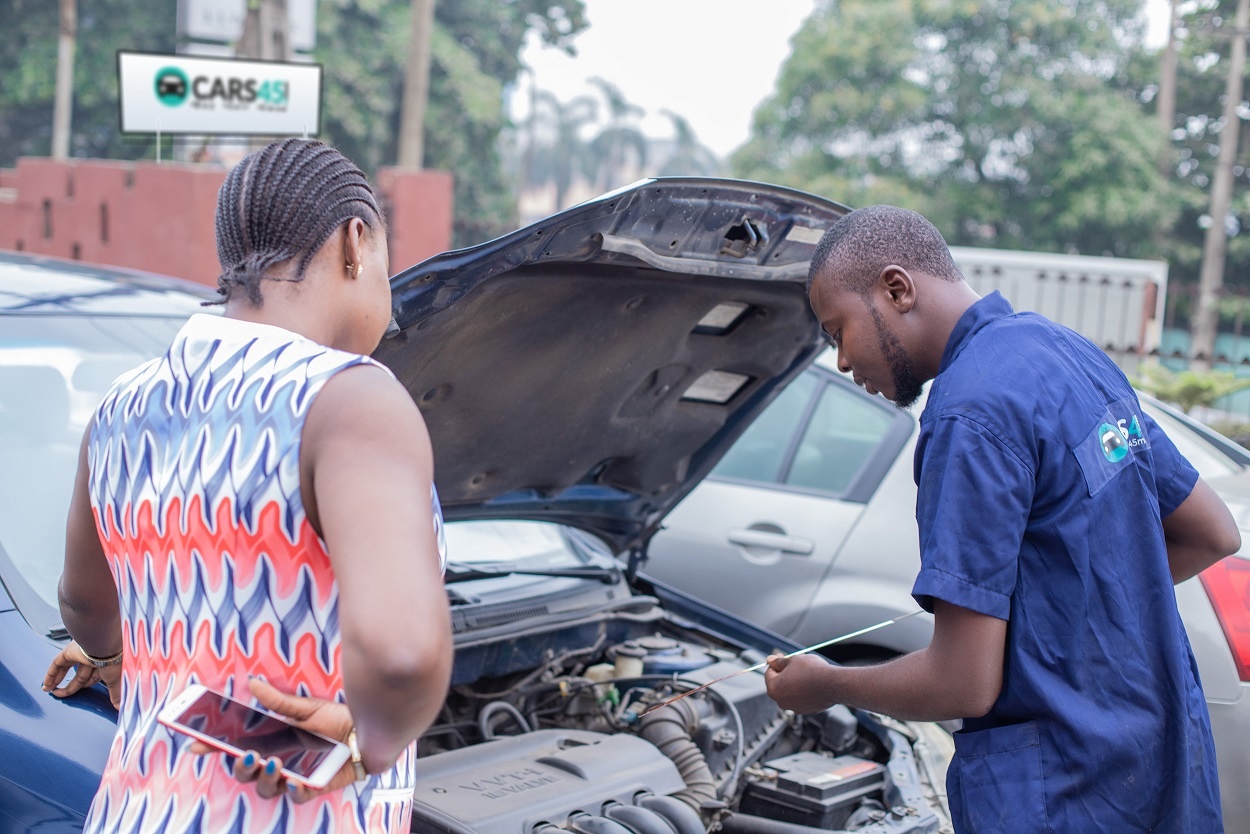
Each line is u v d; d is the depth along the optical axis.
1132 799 1.85
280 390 1.32
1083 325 14.34
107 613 1.75
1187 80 30.80
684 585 4.51
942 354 2.01
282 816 1.32
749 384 3.14
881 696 1.93
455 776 2.42
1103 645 1.85
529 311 2.39
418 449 1.31
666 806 2.38
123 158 33.03
